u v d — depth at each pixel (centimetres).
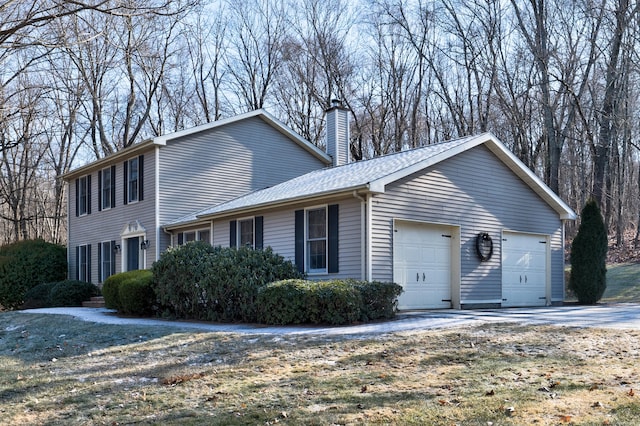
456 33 3194
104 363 872
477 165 1558
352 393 625
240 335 988
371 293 1151
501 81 3045
